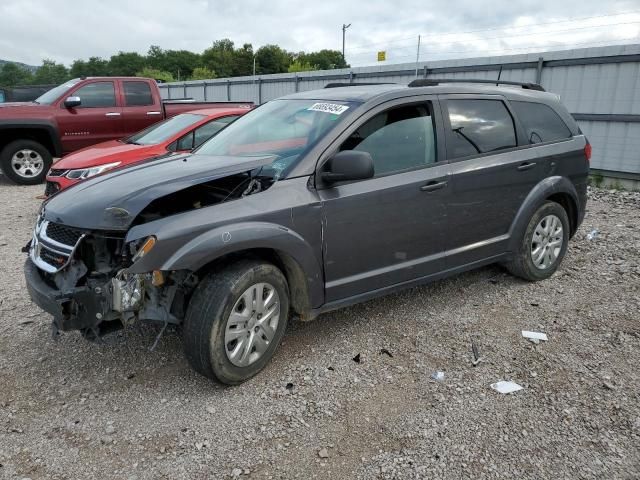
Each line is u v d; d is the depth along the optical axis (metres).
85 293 2.95
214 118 7.65
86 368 3.52
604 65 9.95
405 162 3.91
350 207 3.59
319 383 3.33
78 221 3.09
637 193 9.23
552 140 4.93
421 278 4.09
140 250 2.90
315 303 3.57
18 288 4.90
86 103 10.74
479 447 2.75
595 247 5.96
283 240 3.29
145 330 4.01
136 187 3.24
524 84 5.11
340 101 3.92
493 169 4.35
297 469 2.62
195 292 3.13
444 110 4.17
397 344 3.81
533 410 3.05
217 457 2.70
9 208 8.50
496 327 4.06
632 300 4.52
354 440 2.82
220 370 3.14
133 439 2.83
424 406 3.10
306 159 3.52
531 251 4.80
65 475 2.58
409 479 2.55
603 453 2.71
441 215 4.07
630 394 3.19
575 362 3.56
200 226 3.03
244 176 3.54
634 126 9.69
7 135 10.60
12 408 3.10
